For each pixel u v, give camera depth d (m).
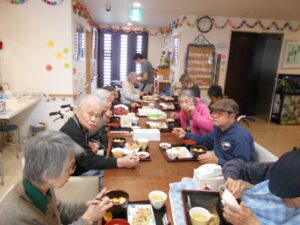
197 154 1.90
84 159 1.66
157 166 1.76
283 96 6.09
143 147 2.02
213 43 5.72
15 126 3.58
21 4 4.00
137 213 1.20
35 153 0.95
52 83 4.30
